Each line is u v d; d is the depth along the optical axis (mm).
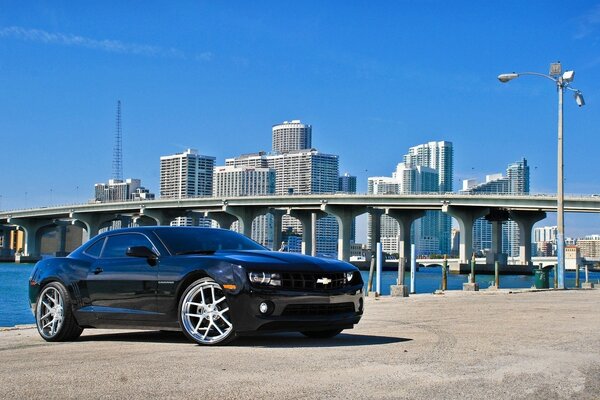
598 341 8328
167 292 8359
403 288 20750
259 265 7945
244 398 4934
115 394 5102
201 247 8883
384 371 6012
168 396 5016
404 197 118875
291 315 7953
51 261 9648
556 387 5359
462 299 18797
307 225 146750
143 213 156500
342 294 8367
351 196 123375
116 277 8828
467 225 118438
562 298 19312
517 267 122000
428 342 8234
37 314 9562
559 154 30484
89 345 8516
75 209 167250
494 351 7340
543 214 126062
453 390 5195
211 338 8086
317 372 5973
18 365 6598
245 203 136500
